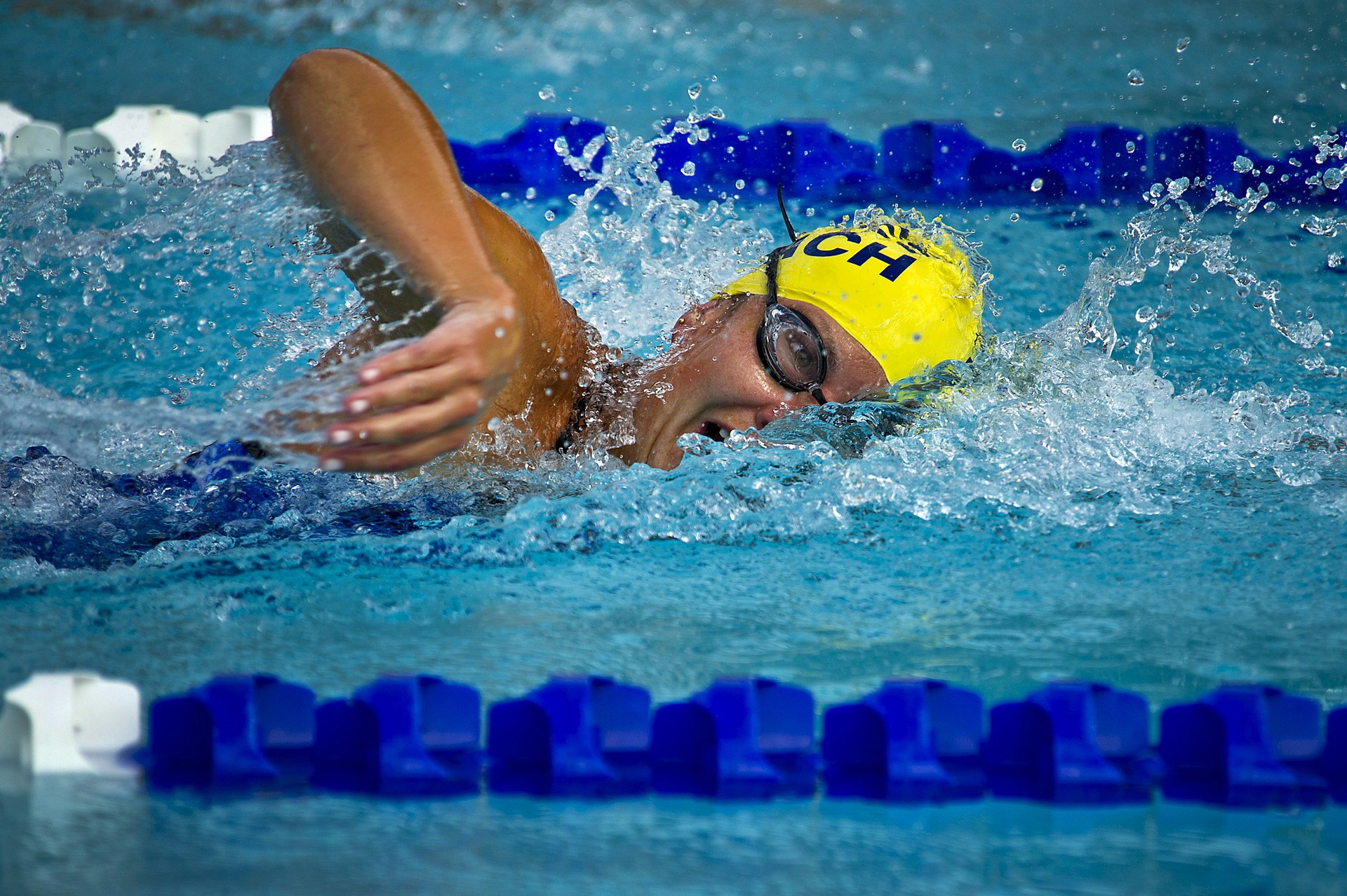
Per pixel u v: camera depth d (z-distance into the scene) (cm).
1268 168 1521
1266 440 753
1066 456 702
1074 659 482
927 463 684
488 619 523
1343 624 516
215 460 665
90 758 414
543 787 399
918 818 381
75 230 1206
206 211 690
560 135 1564
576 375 693
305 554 593
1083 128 1555
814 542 627
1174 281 1162
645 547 620
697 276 957
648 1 2786
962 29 2625
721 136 1569
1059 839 367
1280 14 2742
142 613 520
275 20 2420
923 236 772
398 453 435
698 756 423
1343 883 339
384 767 405
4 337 972
